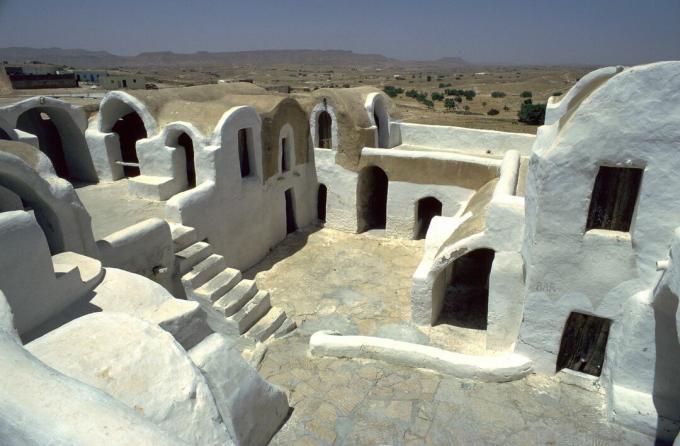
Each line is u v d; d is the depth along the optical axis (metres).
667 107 4.79
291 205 15.01
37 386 2.13
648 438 5.73
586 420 6.06
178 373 3.66
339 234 14.95
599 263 5.80
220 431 3.70
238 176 11.73
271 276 12.18
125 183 12.63
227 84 14.98
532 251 6.21
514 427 6.00
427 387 6.76
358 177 14.23
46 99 11.43
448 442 5.81
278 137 13.23
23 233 5.18
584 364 6.86
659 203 5.17
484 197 10.77
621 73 4.95
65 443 1.89
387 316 10.09
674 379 5.61
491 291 7.63
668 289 4.84
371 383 6.91
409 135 16.34
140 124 13.69
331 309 10.47
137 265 8.35
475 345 8.80
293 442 5.75
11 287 5.13
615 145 5.15
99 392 2.20
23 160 6.18
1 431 2.00
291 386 6.89
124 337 3.67
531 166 6.67
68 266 5.93
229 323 8.56
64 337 3.58
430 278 8.96
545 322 6.52
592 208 5.73
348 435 5.90
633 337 5.63
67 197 6.77
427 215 15.69
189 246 9.61
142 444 1.90
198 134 10.80
